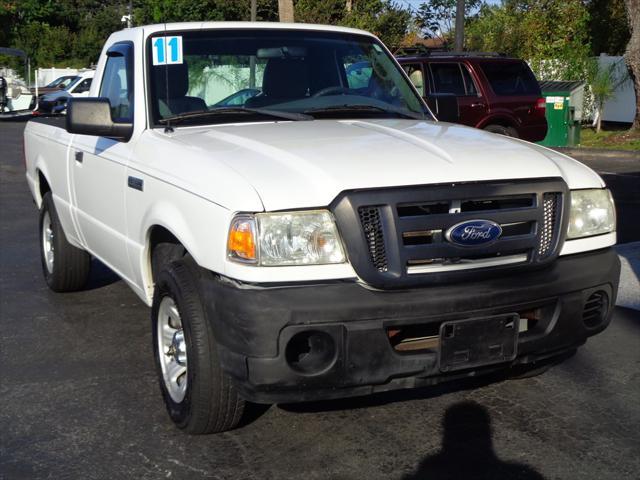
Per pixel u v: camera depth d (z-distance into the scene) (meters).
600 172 14.52
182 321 3.75
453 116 5.48
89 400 4.48
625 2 18.64
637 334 5.45
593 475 3.58
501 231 3.55
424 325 3.55
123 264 4.81
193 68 4.75
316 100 4.93
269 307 3.24
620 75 22.03
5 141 20.72
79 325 5.83
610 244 3.99
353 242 3.30
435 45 30.44
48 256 6.66
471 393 4.48
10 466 3.73
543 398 4.42
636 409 4.27
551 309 3.72
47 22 58.88
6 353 5.25
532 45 25.30
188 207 3.71
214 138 4.11
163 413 4.30
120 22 60.09
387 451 3.83
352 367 3.32
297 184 3.40
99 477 3.62
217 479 3.60
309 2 25.97
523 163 3.76
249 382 3.33
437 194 3.41
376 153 3.67
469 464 3.70
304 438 3.96
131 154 4.49
